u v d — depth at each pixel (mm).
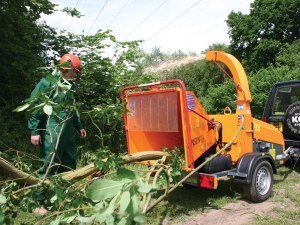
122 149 8672
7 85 7543
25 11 7754
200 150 4684
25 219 3859
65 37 8562
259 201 4941
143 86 4848
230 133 5164
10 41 7336
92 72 8078
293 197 5078
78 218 1679
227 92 14789
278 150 6086
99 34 8445
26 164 3598
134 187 1456
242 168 4816
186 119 4332
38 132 4020
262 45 30750
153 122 4746
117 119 8367
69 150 4293
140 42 8992
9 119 7477
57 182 2662
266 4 31531
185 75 32344
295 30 31188
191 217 4371
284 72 13672
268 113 7688
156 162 4047
